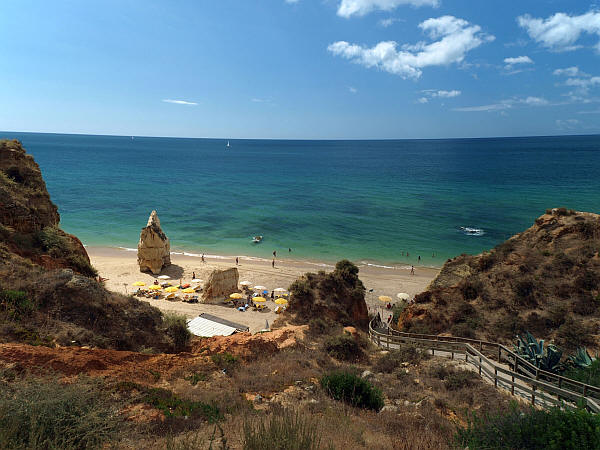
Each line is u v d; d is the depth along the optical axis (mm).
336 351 16156
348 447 6797
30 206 21547
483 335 19062
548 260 22391
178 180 141250
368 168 199000
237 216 84812
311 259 58219
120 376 9422
